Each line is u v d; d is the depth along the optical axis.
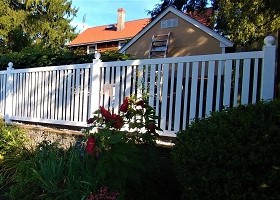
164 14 15.05
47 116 6.11
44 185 3.46
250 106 2.67
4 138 5.19
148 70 4.58
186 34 14.35
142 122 3.49
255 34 10.75
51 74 6.09
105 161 2.79
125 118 3.67
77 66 5.59
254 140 2.24
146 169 3.23
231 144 2.27
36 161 3.99
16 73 6.84
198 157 2.40
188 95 4.17
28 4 24.22
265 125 2.29
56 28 25.92
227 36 13.80
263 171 2.16
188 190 2.48
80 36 28.83
